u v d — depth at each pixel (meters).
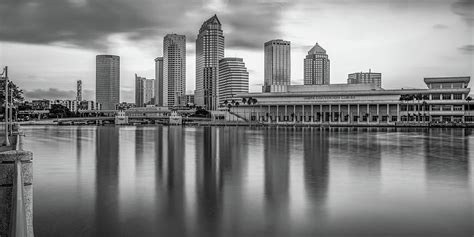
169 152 61.50
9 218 9.21
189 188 29.16
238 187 29.70
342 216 21.14
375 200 25.09
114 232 18.28
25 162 9.49
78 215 21.14
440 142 86.19
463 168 41.66
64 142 87.31
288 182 32.06
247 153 59.75
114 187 29.41
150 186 29.94
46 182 31.61
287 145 77.88
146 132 154.75
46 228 18.81
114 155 55.91
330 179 33.84
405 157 53.28
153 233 18.14
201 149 67.69
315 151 63.34
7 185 9.22
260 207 23.09
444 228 18.95
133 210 22.30
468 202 24.58
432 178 34.44
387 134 128.62
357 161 48.19
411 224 19.66
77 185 30.25
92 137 111.38
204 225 19.42
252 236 17.81
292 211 22.20
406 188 29.45
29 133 138.75
